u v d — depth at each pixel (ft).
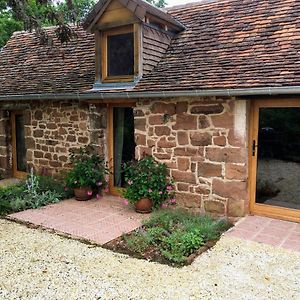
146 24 21.49
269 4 22.44
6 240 16.12
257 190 19.08
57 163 27.17
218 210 19.17
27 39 35.42
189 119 19.70
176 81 19.67
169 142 20.59
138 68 21.35
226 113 18.40
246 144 18.44
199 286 11.91
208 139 19.13
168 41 23.70
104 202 23.07
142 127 21.67
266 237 16.02
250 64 18.39
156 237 16.06
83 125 25.11
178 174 20.42
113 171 25.05
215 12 24.57
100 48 23.17
